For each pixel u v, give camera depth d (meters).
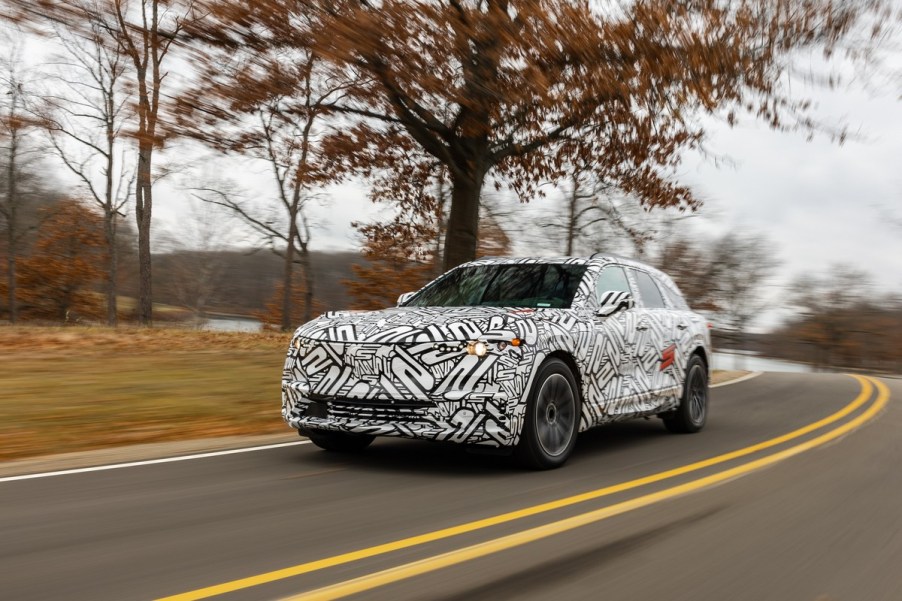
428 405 5.59
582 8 10.00
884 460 6.72
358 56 9.80
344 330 5.92
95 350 16.34
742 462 6.51
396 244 23.61
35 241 49.12
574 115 11.66
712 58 10.59
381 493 5.12
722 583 3.50
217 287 51.47
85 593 3.18
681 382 8.19
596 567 3.65
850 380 17.31
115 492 5.04
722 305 39.12
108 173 35.31
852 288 61.12
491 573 3.52
